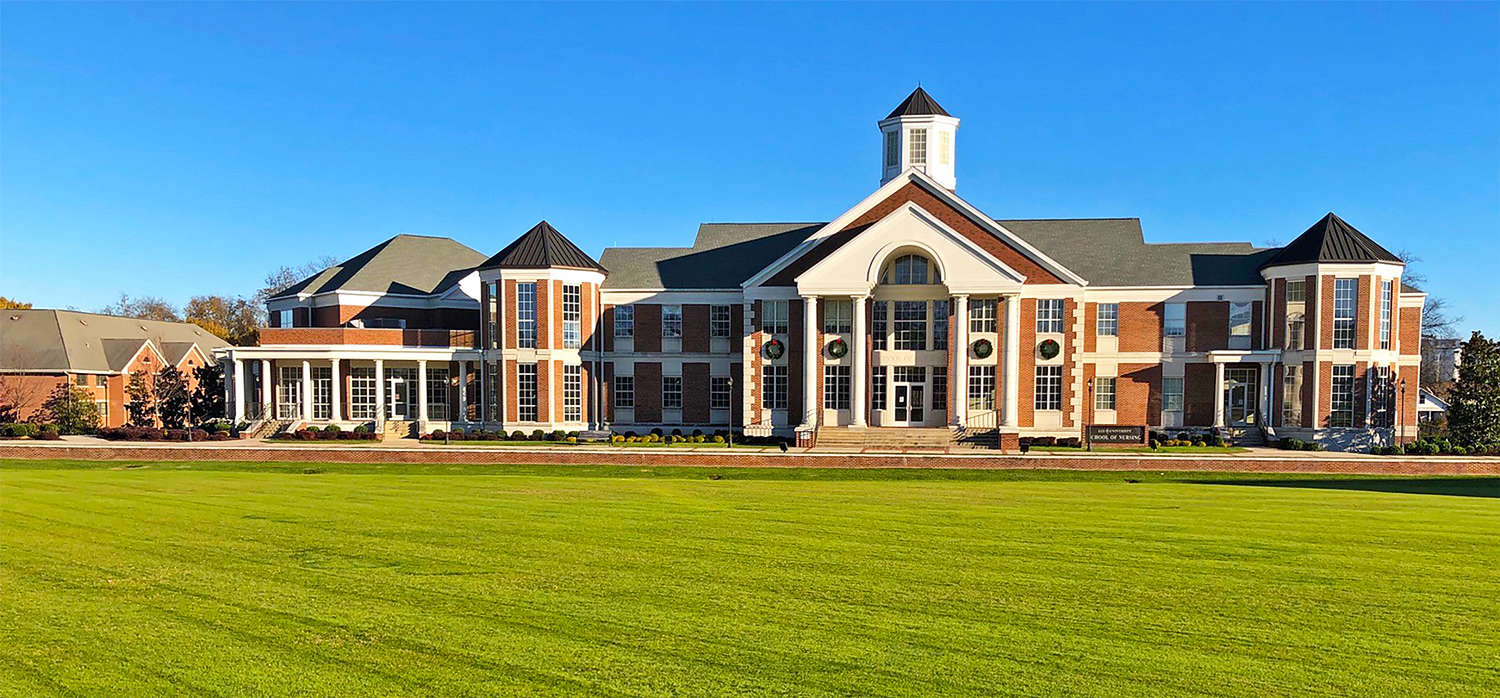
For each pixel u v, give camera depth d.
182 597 17.23
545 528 23.56
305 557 20.28
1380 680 13.47
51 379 65.81
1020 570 19.28
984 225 51.16
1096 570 19.25
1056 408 50.38
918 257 52.19
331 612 16.34
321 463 41.47
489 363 55.47
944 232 49.56
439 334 57.22
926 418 52.22
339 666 13.90
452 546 21.39
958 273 49.56
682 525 24.05
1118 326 53.81
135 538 22.19
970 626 15.70
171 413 57.19
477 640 14.98
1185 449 46.53
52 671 13.72
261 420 55.09
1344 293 48.69
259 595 17.34
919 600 17.12
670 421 56.62
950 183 58.34
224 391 60.16
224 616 16.14
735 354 56.28
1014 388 49.56
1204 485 33.72
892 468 39.81
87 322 72.44
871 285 50.59
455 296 61.66
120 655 14.34
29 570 19.12
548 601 17.02
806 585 18.11
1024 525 24.14
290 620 15.92
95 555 20.44
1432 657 14.33
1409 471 37.97
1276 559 20.19
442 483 33.16
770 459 41.06
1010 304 49.28
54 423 59.12
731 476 37.41
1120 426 49.12
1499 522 24.56
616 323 56.84
